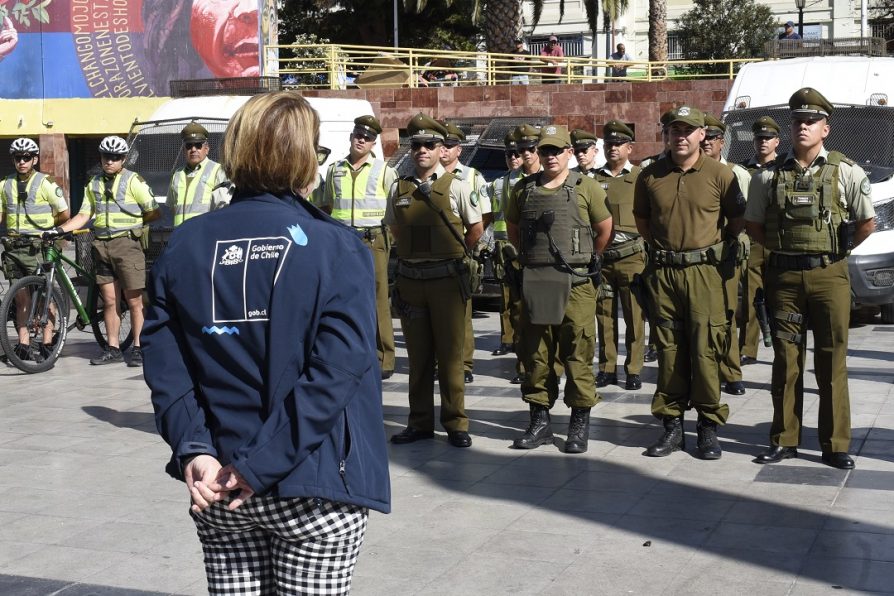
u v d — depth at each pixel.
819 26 42.88
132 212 10.14
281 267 2.60
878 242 11.20
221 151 2.75
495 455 6.72
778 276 6.21
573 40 44.31
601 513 5.43
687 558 4.75
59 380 9.55
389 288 9.34
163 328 2.71
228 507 2.55
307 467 2.52
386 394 8.74
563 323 6.72
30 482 6.21
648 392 8.59
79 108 26.42
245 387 2.62
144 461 6.69
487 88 24.86
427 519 5.38
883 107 12.17
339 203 8.95
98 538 5.21
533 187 6.75
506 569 4.66
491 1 27.95
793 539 4.96
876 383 8.59
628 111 24.45
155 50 26.30
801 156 6.12
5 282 13.81
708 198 6.43
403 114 25.06
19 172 10.07
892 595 4.27
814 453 6.53
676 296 6.49
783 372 6.30
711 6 37.91
